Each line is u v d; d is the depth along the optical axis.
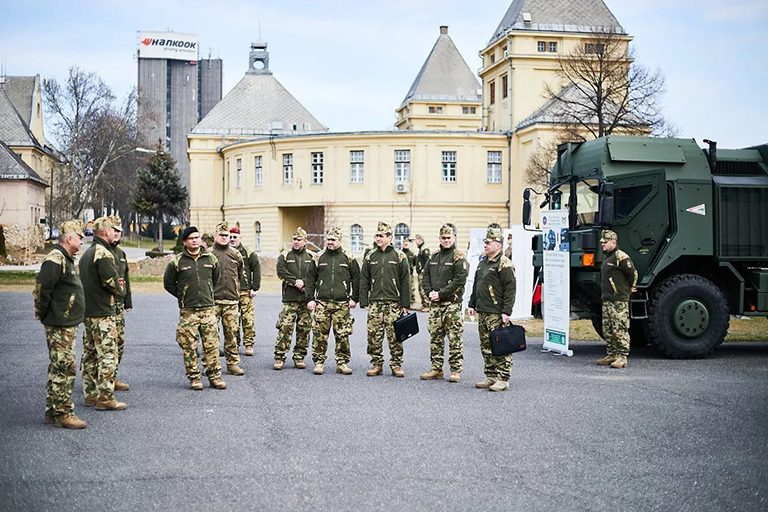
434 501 5.99
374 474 6.66
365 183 57.97
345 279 12.20
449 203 57.44
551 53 58.69
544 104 57.56
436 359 11.74
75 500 5.96
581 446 7.68
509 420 8.80
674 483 6.52
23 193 60.03
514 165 57.00
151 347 14.88
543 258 15.03
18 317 19.91
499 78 62.12
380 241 12.04
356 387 10.95
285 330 12.62
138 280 34.78
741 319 21.19
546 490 6.30
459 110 81.12
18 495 6.07
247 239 63.12
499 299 10.91
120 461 7.02
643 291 14.10
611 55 47.94
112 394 9.26
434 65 82.25
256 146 61.97
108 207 101.88
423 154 57.50
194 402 9.75
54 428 8.29
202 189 68.62
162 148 81.56
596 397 10.23
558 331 14.59
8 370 11.91
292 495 6.09
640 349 15.67
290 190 59.88
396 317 12.04
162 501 5.94
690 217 14.13
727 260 14.27
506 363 10.77
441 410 9.33
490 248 10.95
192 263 10.55
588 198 14.64
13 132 75.69
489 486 6.38
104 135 74.81
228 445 7.59
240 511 5.73
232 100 71.50
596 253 14.20
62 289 8.28
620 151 14.30
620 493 6.25
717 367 13.02
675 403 9.83
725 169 14.78
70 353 8.35
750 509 5.92
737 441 7.92
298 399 9.98
